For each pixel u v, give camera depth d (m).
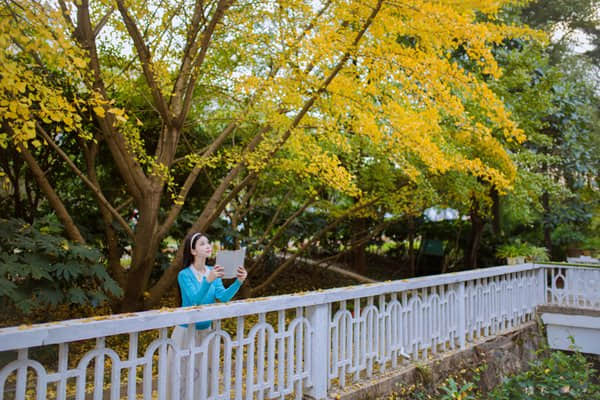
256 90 5.10
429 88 4.38
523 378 4.73
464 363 5.32
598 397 4.53
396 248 14.30
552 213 12.23
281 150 7.52
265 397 3.38
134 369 2.61
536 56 8.87
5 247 4.78
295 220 10.61
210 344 3.34
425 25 4.27
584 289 7.79
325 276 11.85
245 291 9.14
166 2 5.39
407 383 4.42
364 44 4.74
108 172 8.00
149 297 6.29
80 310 7.25
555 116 10.74
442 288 5.25
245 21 5.09
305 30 4.44
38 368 2.26
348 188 5.57
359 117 5.02
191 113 7.89
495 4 4.33
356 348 4.03
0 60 2.83
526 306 7.46
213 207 6.17
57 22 2.93
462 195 7.93
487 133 4.76
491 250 12.29
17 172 6.98
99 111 3.27
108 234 6.47
